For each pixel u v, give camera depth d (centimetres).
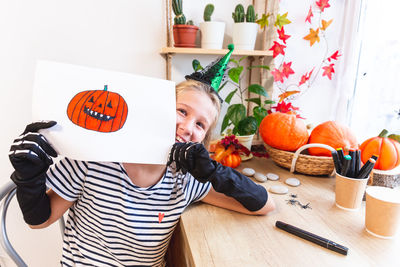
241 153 104
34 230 125
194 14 114
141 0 105
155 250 67
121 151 48
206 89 68
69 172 63
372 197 53
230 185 57
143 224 63
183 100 66
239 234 56
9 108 106
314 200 72
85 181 63
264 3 116
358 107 110
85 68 47
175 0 100
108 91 47
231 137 97
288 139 90
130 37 109
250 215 64
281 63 110
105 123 47
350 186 63
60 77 46
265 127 96
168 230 64
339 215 63
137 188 62
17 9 96
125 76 49
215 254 49
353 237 54
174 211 63
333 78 116
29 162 45
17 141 44
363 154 81
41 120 46
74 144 46
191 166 50
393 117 95
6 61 100
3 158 111
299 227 58
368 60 103
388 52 94
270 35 115
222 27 104
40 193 53
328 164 85
